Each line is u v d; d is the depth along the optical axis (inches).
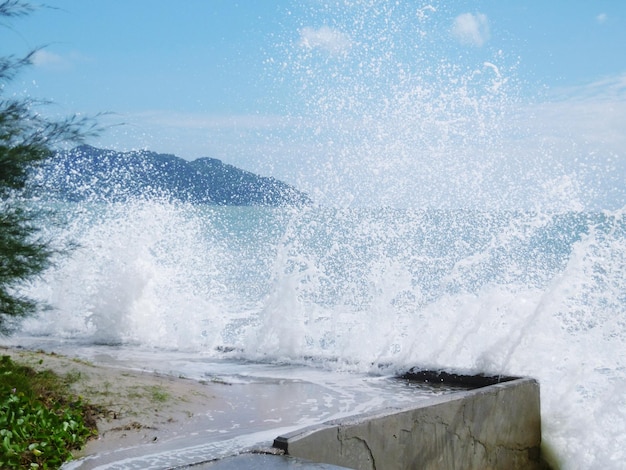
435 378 282.5
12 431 175.8
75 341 390.6
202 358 340.8
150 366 309.9
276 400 243.6
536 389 234.2
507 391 220.1
